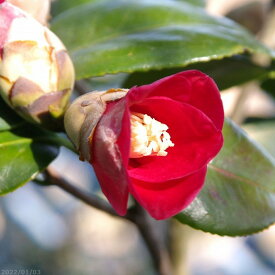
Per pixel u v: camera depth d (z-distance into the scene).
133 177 0.31
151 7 0.39
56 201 0.97
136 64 0.35
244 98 0.45
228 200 0.35
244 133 0.37
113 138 0.30
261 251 1.03
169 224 0.44
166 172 0.31
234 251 1.01
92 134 0.30
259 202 0.35
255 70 0.42
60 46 0.33
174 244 0.44
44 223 0.96
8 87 0.33
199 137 0.31
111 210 0.39
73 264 0.96
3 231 0.94
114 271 0.96
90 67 0.36
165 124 0.32
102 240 0.98
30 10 0.35
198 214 0.34
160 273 0.41
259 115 0.49
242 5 0.49
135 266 0.97
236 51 0.37
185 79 0.30
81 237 0.97
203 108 0.31
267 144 0.60
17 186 0.33
